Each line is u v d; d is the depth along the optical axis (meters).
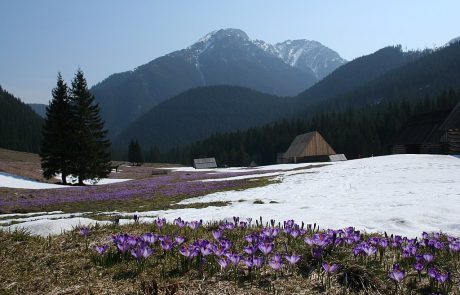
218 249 5.47
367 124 135.25
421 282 5.21
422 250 6.86
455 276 5.49
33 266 5.71
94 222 9.54
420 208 12.18
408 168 33.06
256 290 4.78
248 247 5.49
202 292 4.70
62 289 4.87
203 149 183.25
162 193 28.45
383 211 12.20
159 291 4.68
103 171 52.66
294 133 160.12
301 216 12.09
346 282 4.95
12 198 28.36
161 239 6.46
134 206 22.08
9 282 5.12
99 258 5.86
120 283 5.01
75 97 51.88
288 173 41.34
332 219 11.35
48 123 51.50
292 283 5.02
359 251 5.70
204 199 22.64
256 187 28.30
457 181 22.69
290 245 6.79
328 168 43.00
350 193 20.25
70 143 50.94
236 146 172.88
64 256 6.14
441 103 137.00
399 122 130.75
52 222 8.98
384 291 4.91
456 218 10.66
